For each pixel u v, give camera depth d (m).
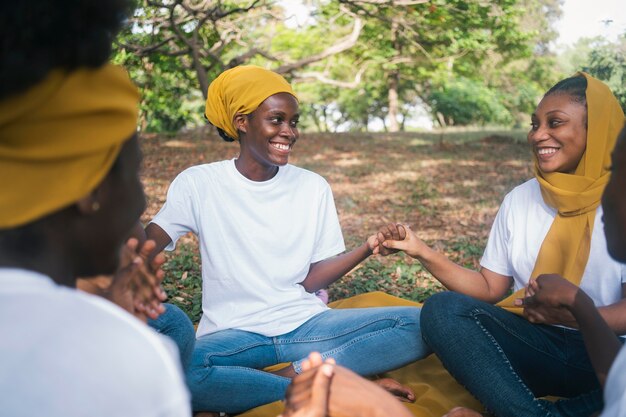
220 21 12.59
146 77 14.62
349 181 10.32
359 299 4.13
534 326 2.90
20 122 1.03
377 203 8.80
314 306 3.32
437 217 8.02
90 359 0.96
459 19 12.59
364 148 13.68
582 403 2.64
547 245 2.90
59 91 1.04
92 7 1.08
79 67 1.07
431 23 12.45
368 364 3.13
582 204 2.80
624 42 9.01
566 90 2.83
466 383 2.78
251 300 3.21
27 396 0.92
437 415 2.96
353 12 11.89
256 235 3.21
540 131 2.86
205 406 2.92
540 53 20.33
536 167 2.97
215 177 3.23
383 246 3.18
